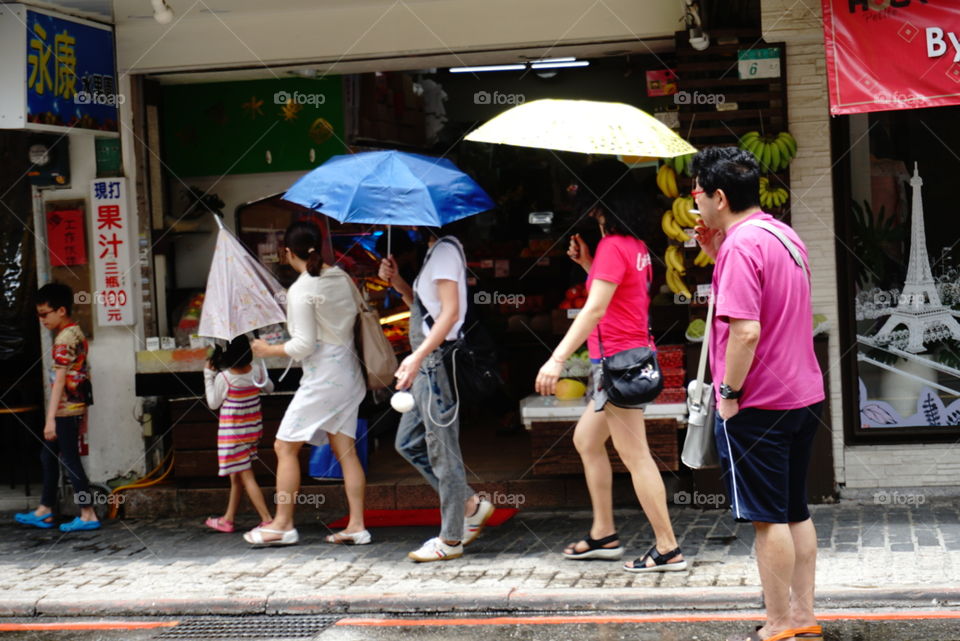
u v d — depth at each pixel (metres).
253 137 11.16
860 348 9.37
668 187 9.34
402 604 7.04
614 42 9.62
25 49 8.72
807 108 9.10
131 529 9.62
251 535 8.70
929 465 9.23
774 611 5.69
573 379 9.59
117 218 10.16
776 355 5.57
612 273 7.11
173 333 10.95
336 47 9.96
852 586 6.77
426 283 7.82
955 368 9.27
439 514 9.49
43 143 10.15
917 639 6.01
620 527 8.72
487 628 6.61
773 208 9.21
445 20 9.73
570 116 7.25
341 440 8.61
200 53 10.12
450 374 7.86
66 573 8.17
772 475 5.59
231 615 7.21
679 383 9.01
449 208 7.66
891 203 9.29
